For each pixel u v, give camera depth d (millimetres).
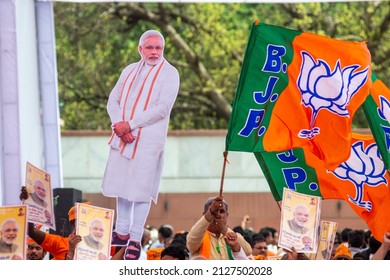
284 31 29781
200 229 26438
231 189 80375
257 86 29781
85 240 26281
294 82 29828
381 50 87375
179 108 93125
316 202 27594
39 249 30109
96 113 91188
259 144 29750
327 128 29969
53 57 40562
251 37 29750
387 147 31297
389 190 31844
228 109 90062
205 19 88625
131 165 30641
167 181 80625
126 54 89000
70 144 79500
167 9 89938
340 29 87688
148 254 31531
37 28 40375
